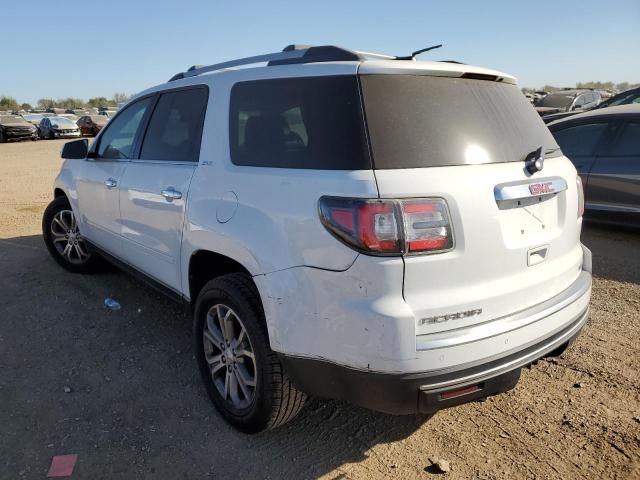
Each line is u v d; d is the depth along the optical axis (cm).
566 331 284
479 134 264
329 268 242
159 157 384
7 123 3150
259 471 279
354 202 233
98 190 464
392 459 287
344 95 258
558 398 339
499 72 298
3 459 283
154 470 278
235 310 291
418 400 236
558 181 286
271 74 298
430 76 267
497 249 250
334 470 279
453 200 237
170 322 450
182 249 343
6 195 1095
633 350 397
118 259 460
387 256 228
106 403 335
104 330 434
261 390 280
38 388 350
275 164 280
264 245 268
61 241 570
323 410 331
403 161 239
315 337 249
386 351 229
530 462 283
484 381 246
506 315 256
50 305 480
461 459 286
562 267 291
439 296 236
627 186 672
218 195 306
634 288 521
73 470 276
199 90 356
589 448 292
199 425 316
